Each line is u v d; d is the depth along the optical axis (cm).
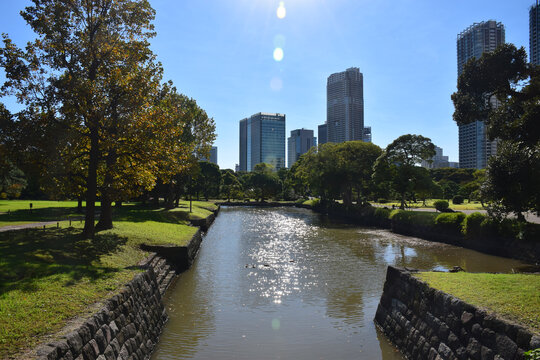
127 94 1869
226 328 1256
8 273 1053
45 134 1650
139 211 3800
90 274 1158
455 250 2825
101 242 1781
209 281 1875
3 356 579
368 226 4806
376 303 1538
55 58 1772
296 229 4434
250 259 2491
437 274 1176
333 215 6631
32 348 610
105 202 2269
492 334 736
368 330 1250
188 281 1869
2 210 3512
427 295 1012
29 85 1669
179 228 2911
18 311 778
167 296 1612
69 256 1398
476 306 814
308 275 2019
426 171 4675
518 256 2388
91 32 1919
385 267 2223
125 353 878
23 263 1178
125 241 1972
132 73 1912
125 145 1917
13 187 4297
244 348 1098
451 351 848
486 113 2378
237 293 1667
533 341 629
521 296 876
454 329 857
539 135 1897
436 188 4678
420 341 987
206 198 10300
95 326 765
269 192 10556
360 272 2092
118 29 1992
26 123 1644
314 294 1659
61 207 4184
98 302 888
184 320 1330
